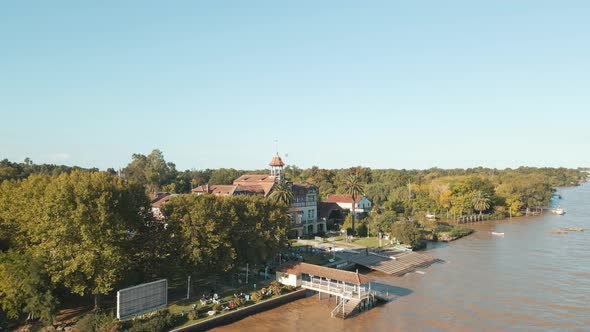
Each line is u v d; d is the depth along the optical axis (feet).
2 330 145.07
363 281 188.14
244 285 203.00
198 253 171.63
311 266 207.00
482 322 171.32
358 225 359.87
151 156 598.34
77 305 169.58
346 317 175.83
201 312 166.91
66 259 152.56
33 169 495.00
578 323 169.68
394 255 283.59
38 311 146.30
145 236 173.58
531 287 218.18
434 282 230.27
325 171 638.53
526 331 162.61
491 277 239.09
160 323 150.30
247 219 202.08
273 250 208.03
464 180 529.45
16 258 147.84
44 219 150.10
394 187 565.53
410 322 171.53
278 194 305.12
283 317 175.22
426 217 437.58
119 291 151.43
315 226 367.45
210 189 353.51
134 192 175.11
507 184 580.30
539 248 320.70
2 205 179.32
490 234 392.47
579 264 266.77
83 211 147.43
